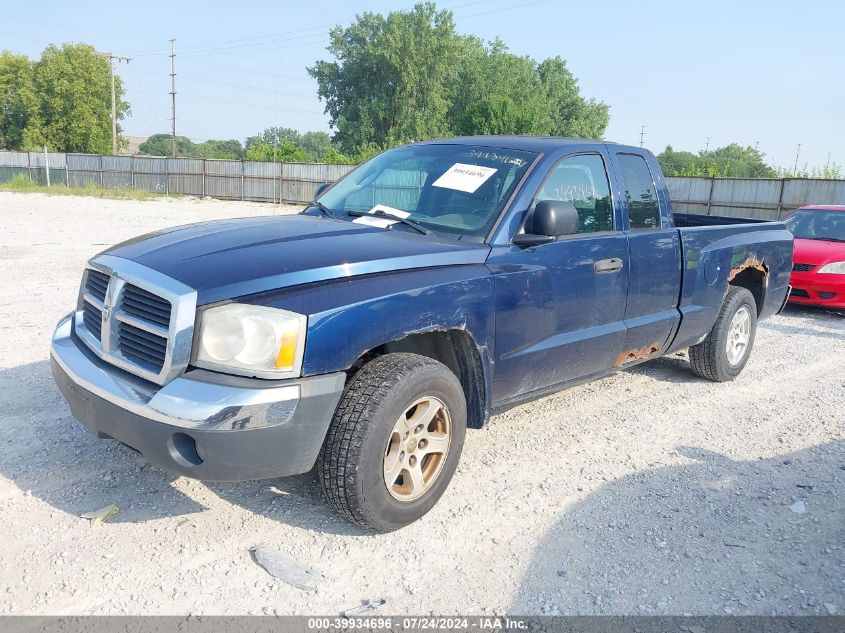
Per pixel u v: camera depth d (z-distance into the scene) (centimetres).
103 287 347
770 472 436
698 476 427
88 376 324
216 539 335
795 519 378
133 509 356
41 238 1415
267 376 298
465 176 427
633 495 399
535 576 318
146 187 3991
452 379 353
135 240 380
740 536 359
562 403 548
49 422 453
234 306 300
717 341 588
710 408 552
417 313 337
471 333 364
